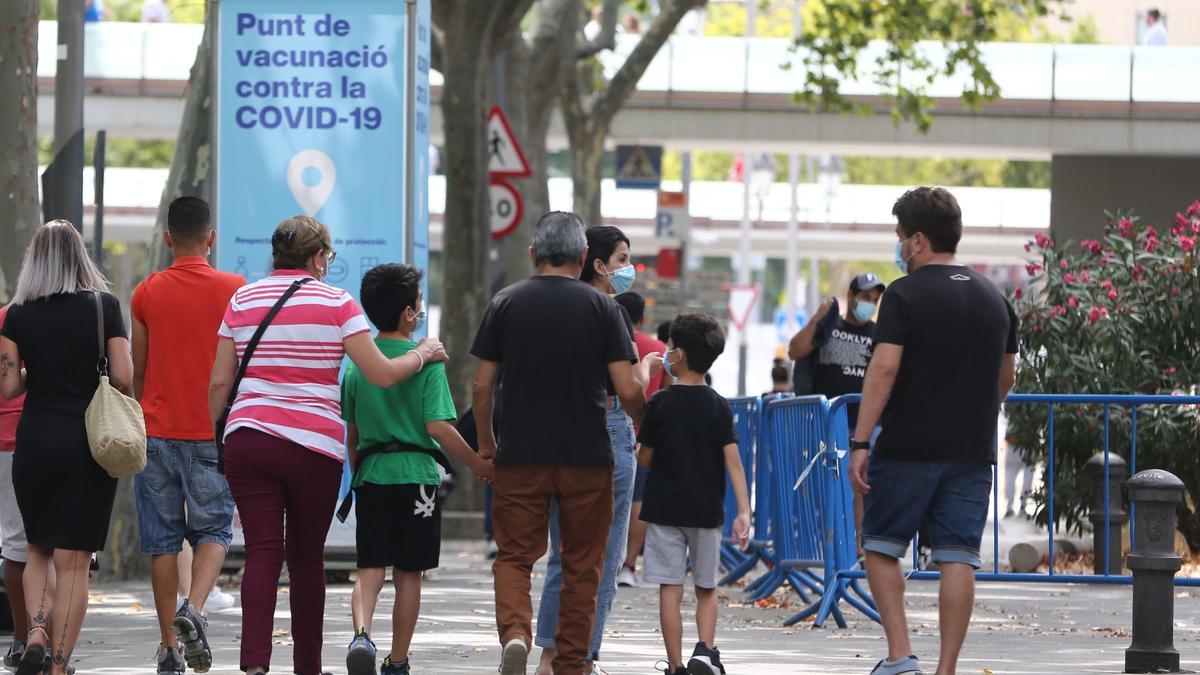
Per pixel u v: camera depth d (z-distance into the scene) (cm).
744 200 13612
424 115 3725
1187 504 4334
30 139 3475
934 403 2084
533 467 2123
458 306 5369
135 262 12138
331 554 3712
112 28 9019
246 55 3631
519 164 5509
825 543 3192
